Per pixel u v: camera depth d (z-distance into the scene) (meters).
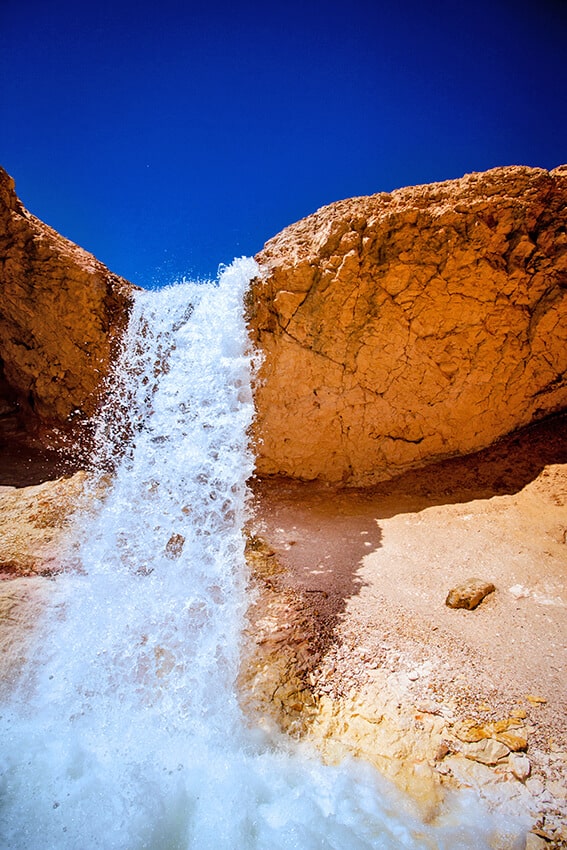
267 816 2.51
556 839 2.23
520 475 6.20
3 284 7.38
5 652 3.65
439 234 6.05
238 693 3.31
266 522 6.29
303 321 6.75
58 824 2.49
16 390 8.51
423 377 6.74
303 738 2.96
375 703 3.15
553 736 2.79
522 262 6.10
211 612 4.21
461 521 5.66
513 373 6.62
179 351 7.23
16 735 3.05
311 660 3.59
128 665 3.59
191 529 5.74
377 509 6.43
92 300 7.39
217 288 7.11
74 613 4.12
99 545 5.31
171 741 2.98
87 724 3.13
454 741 2.82
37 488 6.73
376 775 2.68
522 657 3.48
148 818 2.51
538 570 4.51
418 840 2.31
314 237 6.96
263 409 7.21
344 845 2.31
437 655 3.56
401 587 4.56
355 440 7.16
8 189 7.02
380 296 6.45
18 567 4.87
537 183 5.91
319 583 4.73
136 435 7.32
